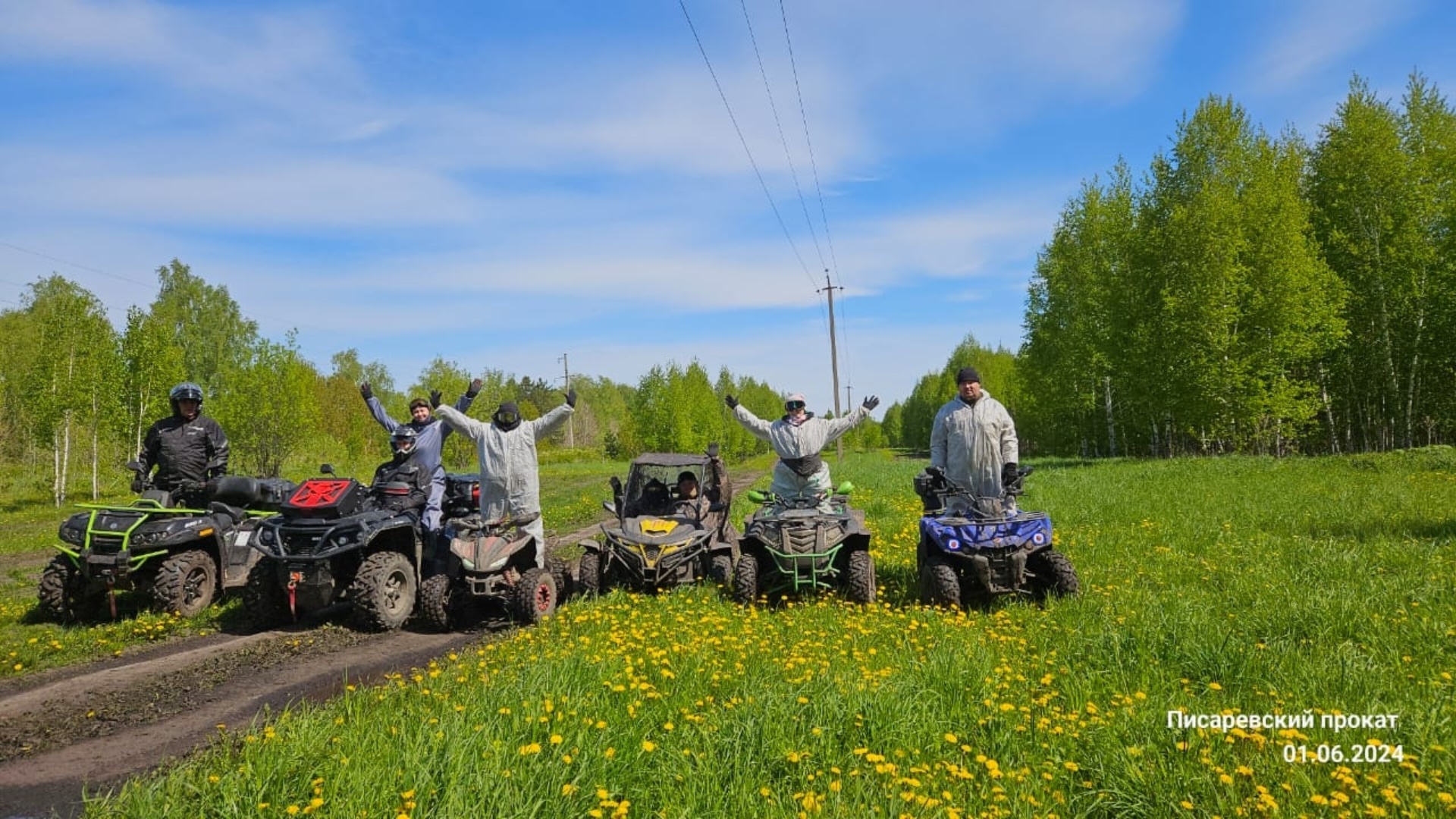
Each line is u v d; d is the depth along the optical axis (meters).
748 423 9.64
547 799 3.74
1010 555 7.68
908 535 12.70
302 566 8.23
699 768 4.03
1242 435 34.16
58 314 35.16
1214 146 34.41
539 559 8.82
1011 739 4.45
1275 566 8.73
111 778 4.73
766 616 7.61
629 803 3.70
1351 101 31.80
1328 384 35.97
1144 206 36.66
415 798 3.74
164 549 9.05
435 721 4.59
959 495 8.37
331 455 42.22
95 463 34.03
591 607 8.20
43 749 5.23
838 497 9.48
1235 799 3.67
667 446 54.22
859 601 8.16
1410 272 30.14
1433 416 33.72
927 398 103.31
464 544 8.26
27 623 9.21
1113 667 5.59
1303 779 3.81
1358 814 3.49
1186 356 33.12
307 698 6.10
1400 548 9.41
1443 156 29.58
